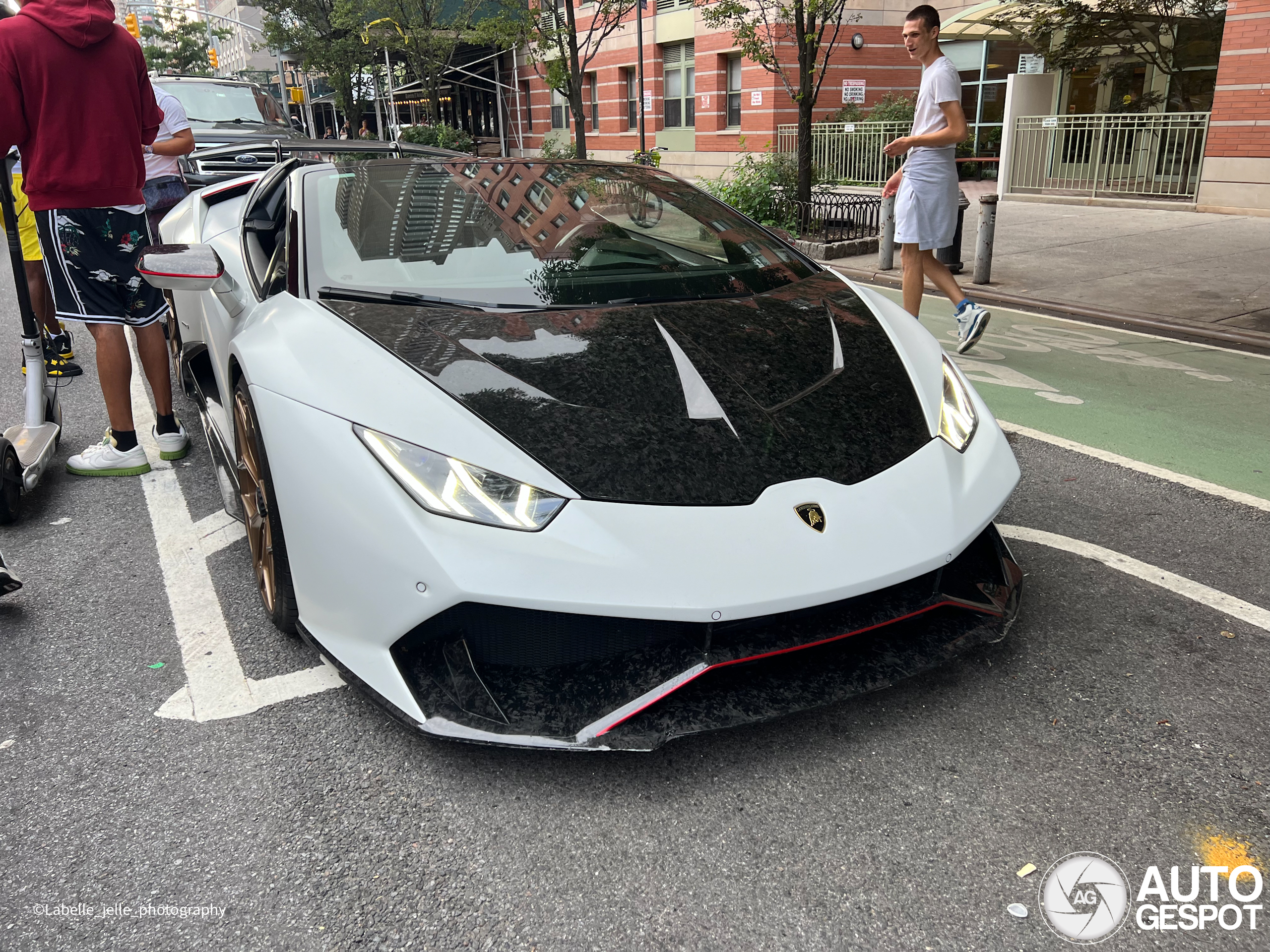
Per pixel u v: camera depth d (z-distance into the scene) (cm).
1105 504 334
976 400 254
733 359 231
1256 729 206
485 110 3225
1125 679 226
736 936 157
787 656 206
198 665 242
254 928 160
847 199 1146
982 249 766
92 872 173
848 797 189
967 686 225
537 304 247
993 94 1753
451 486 186
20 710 225
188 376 418
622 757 202
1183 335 596
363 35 2492
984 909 161
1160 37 1423
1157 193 1271
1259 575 278
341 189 296
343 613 198
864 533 195
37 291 507
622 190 324
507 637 190
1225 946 152
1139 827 179
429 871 172
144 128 362
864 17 1952
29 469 347
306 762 203
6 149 332
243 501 264
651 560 181
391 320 232
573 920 161
